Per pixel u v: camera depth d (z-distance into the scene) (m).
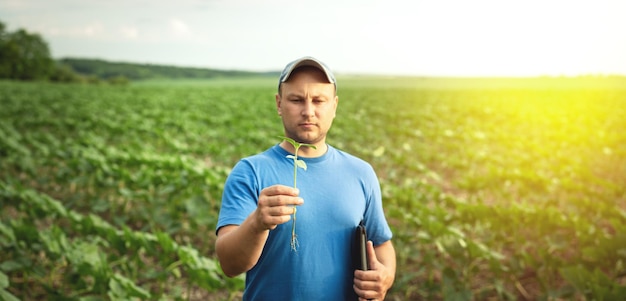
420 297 5.21
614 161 14.21
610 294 3.75
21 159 8.72
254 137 13.77
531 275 5.60
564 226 5.91
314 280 1.88
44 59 105.94
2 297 3.05
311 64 1.87
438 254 6.10
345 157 2.09
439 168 12.41
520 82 102.31
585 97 45.50
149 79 144.88
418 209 6.52
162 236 4.38
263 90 56.66
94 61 156.38
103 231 4.96
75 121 17.59
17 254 4.56
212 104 30.36
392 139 17.11
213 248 6.37
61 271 5.27
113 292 3.66
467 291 4.62
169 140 12.65
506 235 6.50
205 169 7.27
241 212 1.84
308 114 1.86
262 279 1.92
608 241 4.76
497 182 8.57
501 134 17.28
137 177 7.64
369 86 86.50
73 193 8.58
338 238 1.93
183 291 5.20
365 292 1.86
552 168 10.92
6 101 28.61
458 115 26.38
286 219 1.57
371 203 2.11
